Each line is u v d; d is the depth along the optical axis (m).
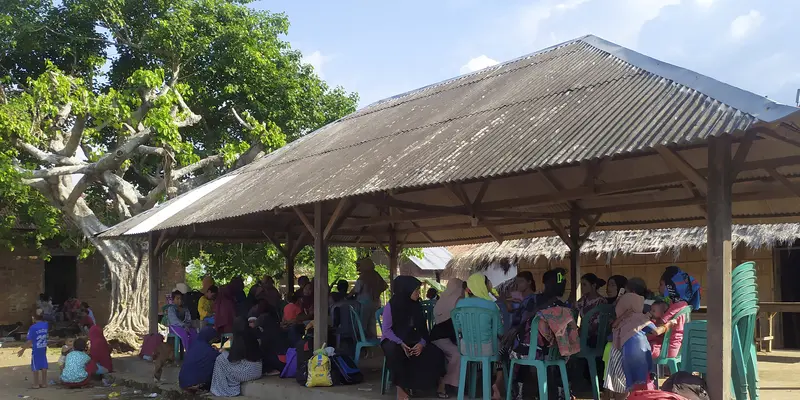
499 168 6.45
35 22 18.84
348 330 9.44
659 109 6.34
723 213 5.21
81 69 20.20
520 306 6.97
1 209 19.39
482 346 6.67
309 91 21.39
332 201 8.90
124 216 17.77
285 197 8.95
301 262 20.38
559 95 8.40
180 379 9.65
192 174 21.06
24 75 20.12
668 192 9.68
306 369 8.62
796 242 13.53
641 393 5.35
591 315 7.18
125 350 15.53
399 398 7.29
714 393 5.16
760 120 5.03
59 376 11.76
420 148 8.52
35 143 16.03
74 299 20.67
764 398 7.56
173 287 23.20
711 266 5.25
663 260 15.20
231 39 20.05
